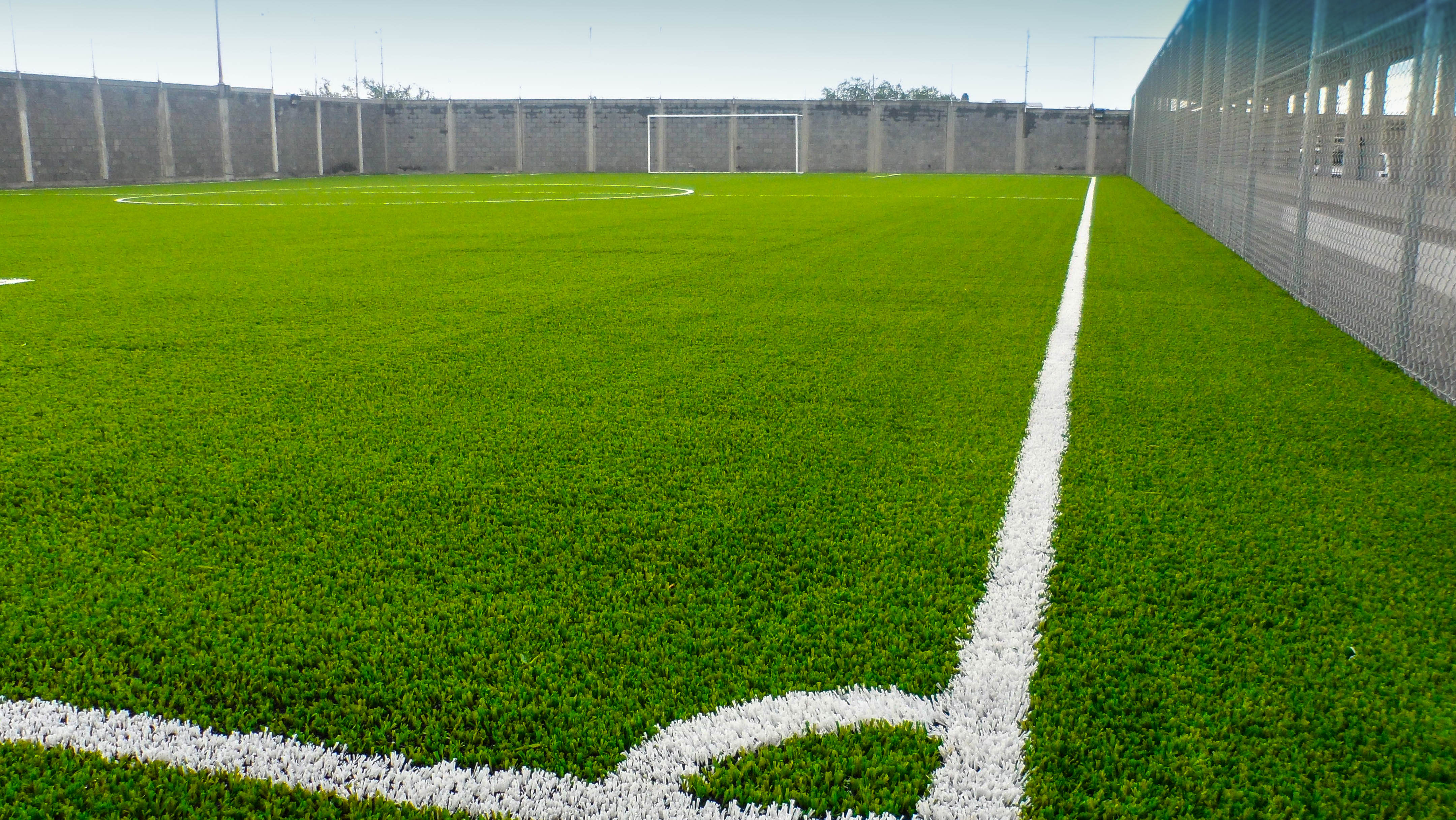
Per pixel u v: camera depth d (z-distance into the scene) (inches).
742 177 1098.7
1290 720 52.9
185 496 89.2
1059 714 53.7
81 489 91.0
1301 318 183.6
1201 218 390.6
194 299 202.2
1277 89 246.5
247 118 1087.0
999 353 152.6
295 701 55.9
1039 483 92.3
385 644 62.1
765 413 117.6
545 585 70.6
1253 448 103.5
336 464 98.0
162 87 989.2
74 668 59.4
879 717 53.7
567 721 53.7
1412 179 140.0
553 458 99.9
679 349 154.6
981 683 56.9
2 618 65.6
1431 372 132.0
